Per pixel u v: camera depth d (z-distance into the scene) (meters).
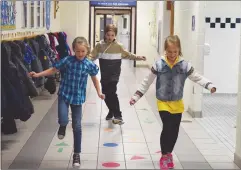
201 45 5.94
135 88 8.88
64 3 11.38
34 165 3.78
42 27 8.46
